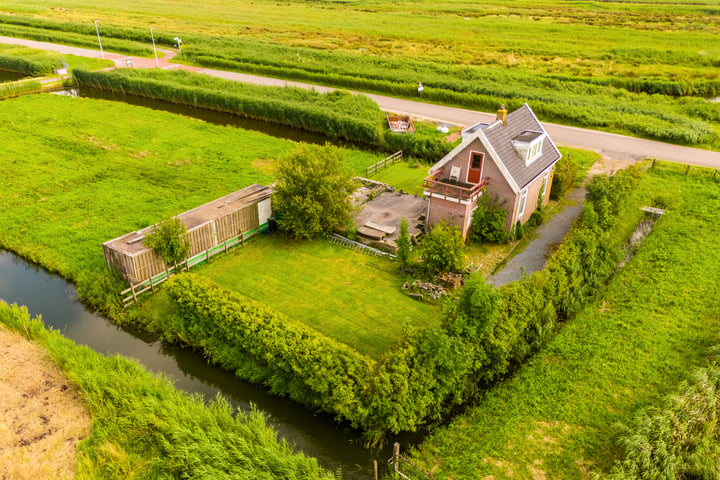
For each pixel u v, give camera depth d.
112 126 49.69
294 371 20.48
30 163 40.59
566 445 18.61
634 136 49.66
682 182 39.94
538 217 34.16
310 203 30.19
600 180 32.75
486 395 21.03
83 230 31.88
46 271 29.09
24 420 19.50
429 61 79.50
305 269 28.92
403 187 39.03
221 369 22.70
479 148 30.62
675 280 28.16
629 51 82.94
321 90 63.56
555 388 21.16
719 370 20.77
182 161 42.16
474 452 18.50
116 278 26.72
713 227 33.44
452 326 20.53
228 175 40.03
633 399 20.48
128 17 114.19
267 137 49.09
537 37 97.62
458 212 30.52
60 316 25.78
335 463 18.69
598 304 26.55
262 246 31.09
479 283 20.75
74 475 17.59
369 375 19.56
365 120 49.47
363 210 34.28
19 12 114.00
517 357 22.72
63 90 63.25
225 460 17.20
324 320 24.80
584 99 58.59
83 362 21.08
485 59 80.56
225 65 73.25
